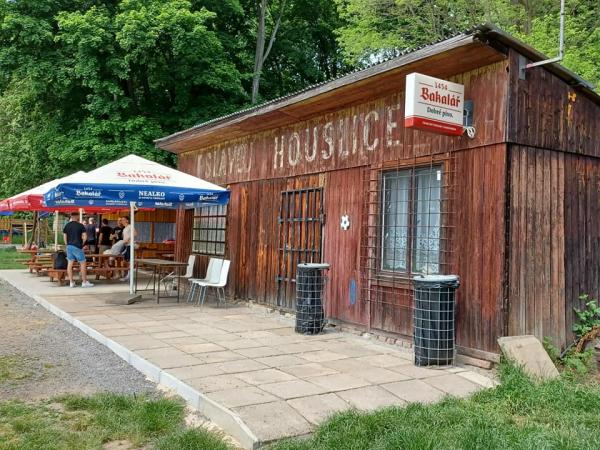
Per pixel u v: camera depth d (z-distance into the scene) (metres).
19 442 3.98
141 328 7.82
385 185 7.49
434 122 5.95
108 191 9.05
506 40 5.73
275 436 3.99
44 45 17.53
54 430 4.21
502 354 5.59
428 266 6.77
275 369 5.70
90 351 6.82
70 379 5.64
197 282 10.41
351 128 8.13
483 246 6.05
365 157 7.80
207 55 18.73
